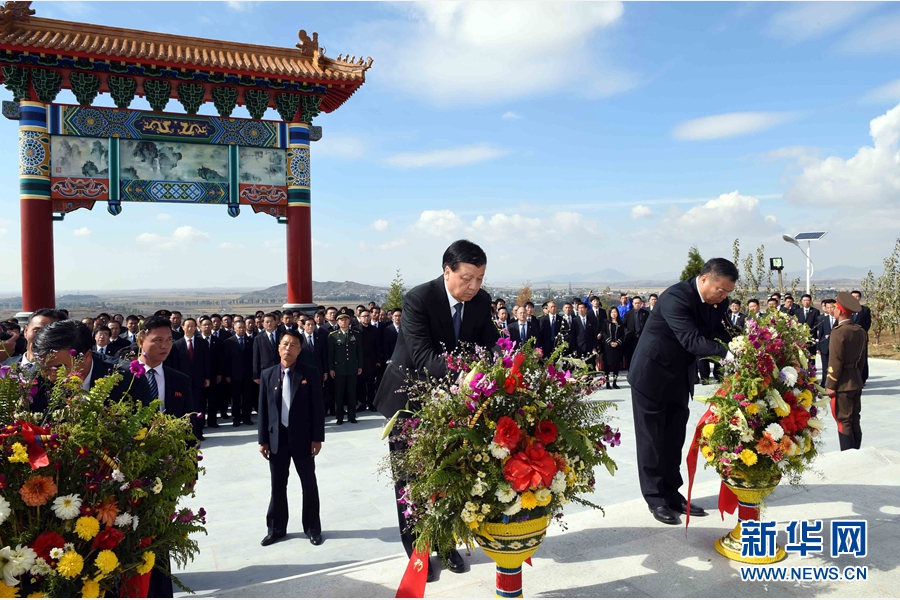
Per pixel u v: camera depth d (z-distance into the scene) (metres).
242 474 6.78
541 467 2.23
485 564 3.26
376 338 11.30
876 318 18.23
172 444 2.40
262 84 12.91
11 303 88.69
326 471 6.77
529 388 2.38
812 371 3.27
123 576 2.29
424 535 2.41
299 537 4.85
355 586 3.02
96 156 11.95
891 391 11.08
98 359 3.37
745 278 21.70
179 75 12.29
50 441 2.05
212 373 9.59
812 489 4.22
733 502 3.44
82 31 11.95
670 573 3.05
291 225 13.34
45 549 1.98
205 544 4.71
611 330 12.41
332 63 13.59
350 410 9.96
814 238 16.66
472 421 2.30
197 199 12.62
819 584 2.90
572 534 3.61
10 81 11.40
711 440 3.21
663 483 3.95
